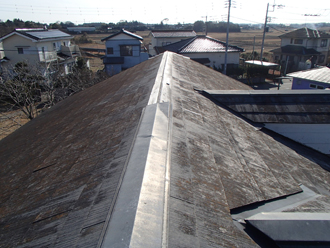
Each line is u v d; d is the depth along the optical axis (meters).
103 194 1.58
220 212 1.57
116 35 24.50
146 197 1.41
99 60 35.16
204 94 4.24
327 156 3.81
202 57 26.77
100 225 1.31
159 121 2.43
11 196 2.43
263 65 25.52
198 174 1.86
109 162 2.00
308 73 19.25
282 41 36.28
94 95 5.96
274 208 1.86
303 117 3.88
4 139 5.41
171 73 4.88
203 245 1.26
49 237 1.44
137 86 4.56
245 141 2.99
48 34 26.50
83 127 3.49
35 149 3.61
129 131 2.46
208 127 2.87
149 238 1.16
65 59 26.38
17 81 14.34
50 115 5.82
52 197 1.92
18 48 23.20
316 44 33.94
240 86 7.80
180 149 2.09
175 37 33.19
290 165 2.86
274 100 4.12
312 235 1.42
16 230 1.71
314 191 2.42
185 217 1.40
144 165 1.69
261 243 1.45
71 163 2.43
